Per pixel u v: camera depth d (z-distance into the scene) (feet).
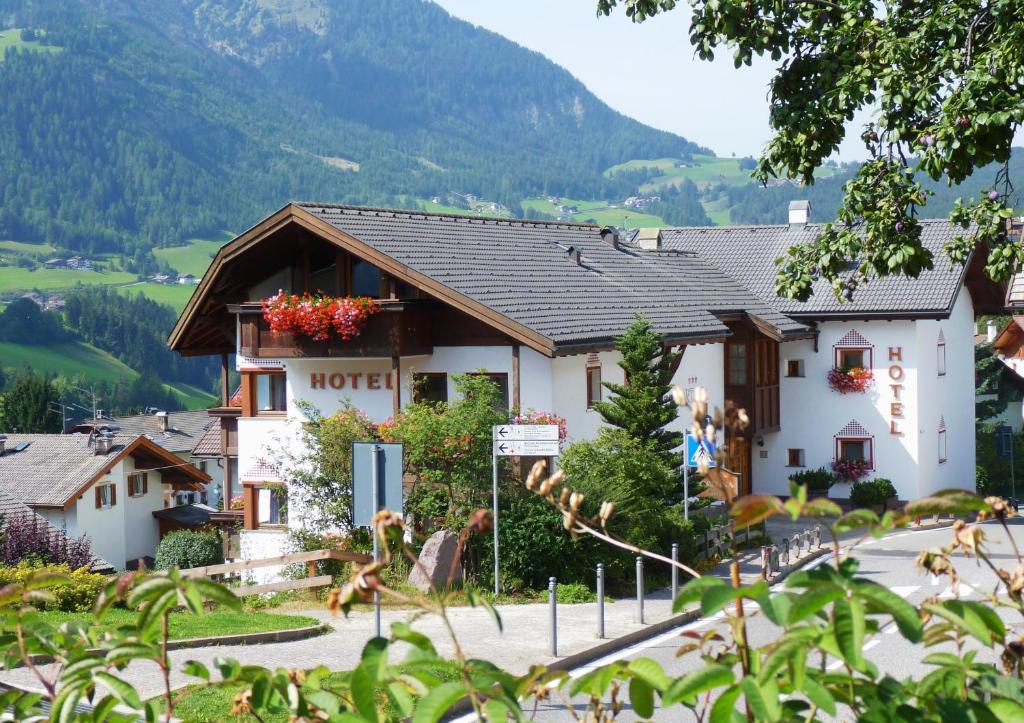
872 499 123.65
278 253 94.48
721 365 116.98
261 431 95.30
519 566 72.02
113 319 549.54
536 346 83.05
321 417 82.94
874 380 126.82
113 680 11.78
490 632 59.11
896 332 126.31
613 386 82.69
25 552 90.17
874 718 10.30
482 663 10.85
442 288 85.25
